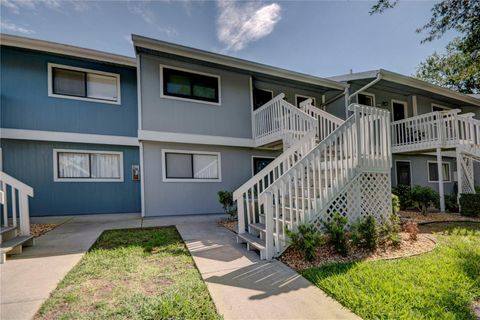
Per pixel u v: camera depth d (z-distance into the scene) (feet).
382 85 35.78
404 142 34.37
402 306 7.72
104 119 27.17
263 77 30.45
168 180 25.99
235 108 28.99
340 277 9.94
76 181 26.23
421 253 12.98
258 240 14.40
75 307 8.09
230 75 28.96
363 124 16.67
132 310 7.82
